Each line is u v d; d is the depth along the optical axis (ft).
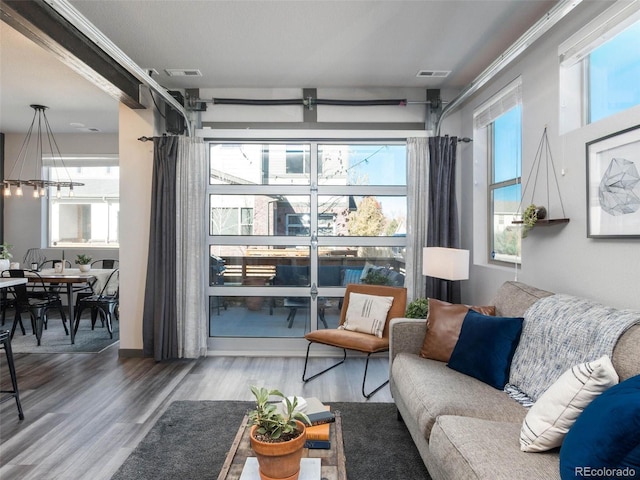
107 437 8.40
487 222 13.43
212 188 14.62
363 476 7.02
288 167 14.69
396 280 14.64
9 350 9.22
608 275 7.52
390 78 13.53
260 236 14.67
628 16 7.37
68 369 12.65
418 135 14.23
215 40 10.83
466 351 7.89
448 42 10.98
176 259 13.61
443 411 6.29
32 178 22.13
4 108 17.66
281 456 4.44
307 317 14.62
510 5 9.20
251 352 14.37
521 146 10.77
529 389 6.82
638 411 3.69
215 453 7.74
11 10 7.61
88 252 22.29
